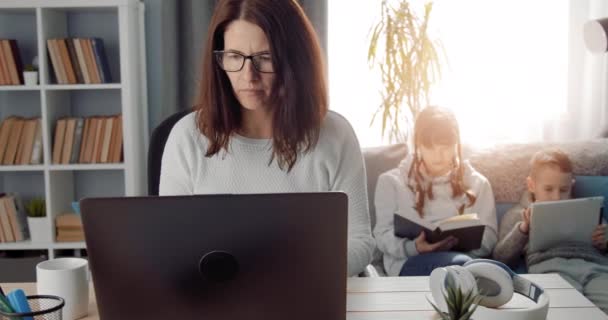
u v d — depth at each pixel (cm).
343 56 313
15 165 287
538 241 214
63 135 289
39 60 282
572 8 311
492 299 104
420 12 306
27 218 293
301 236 87
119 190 320
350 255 129
